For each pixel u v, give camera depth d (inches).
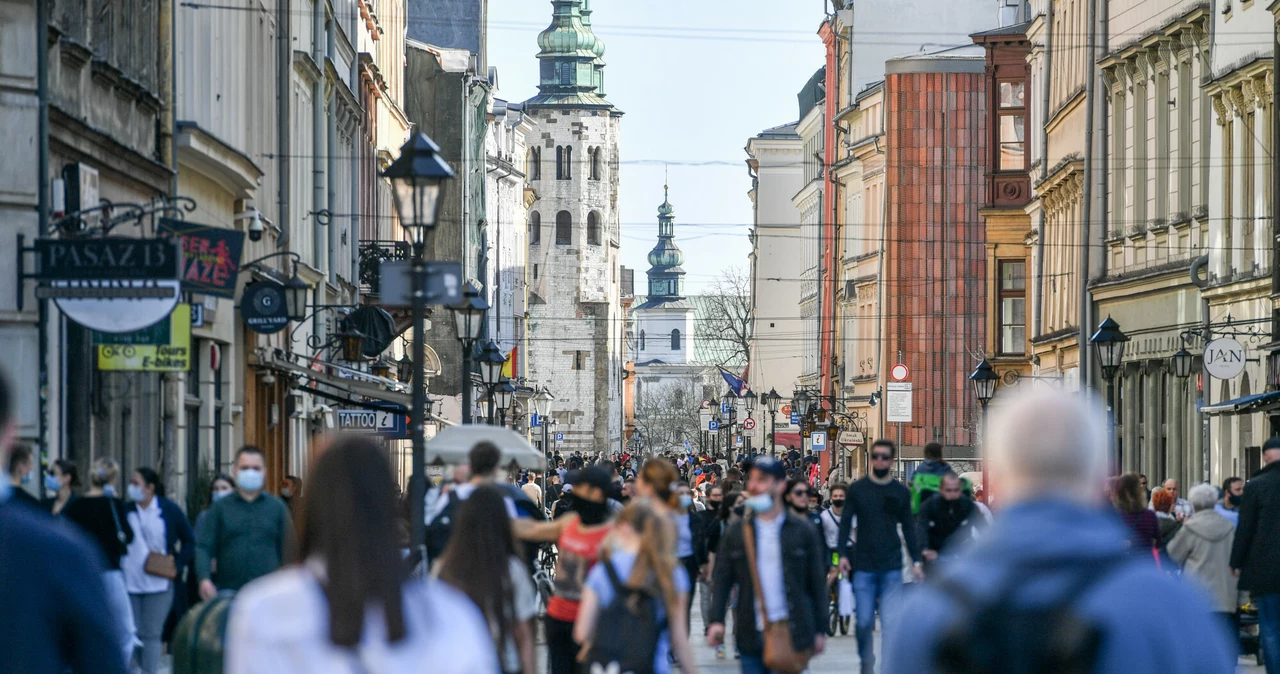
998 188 5364.2
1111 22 4018.2
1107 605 413.7
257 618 453.1
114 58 1964.8
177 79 2263.8
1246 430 3053.6
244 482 1366.9
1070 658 410.6
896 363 6451.8
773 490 1256.8
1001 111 5428.2
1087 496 437.7
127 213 1748.3
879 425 6638.8
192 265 1876.2
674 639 1085.1
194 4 2317.9
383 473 474.0
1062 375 4473.4
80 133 1764.3
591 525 1411.2
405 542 1353.3
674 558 1091.9
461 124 6254.9
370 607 453.4
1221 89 3179.1
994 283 5369.1
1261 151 3019.2
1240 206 3129.9
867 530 1611.7
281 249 3102.9
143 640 1478.8
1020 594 418.3
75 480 1454.2
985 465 3216.0
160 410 2196.1
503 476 1720.0
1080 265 4168.3
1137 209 3809.1
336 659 447.8
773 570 1248.2
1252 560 1397.6
